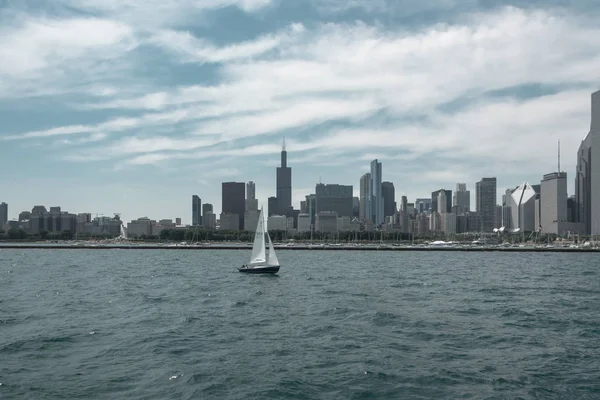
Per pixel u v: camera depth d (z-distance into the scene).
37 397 42.81
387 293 113.00
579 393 43.91
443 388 45.12
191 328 71.12
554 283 139.50
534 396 43.16
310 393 44.00
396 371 49.88
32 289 123.94
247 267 171.75
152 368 50.88
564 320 77.00
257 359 54.31
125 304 95.81
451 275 168.25
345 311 85.44
